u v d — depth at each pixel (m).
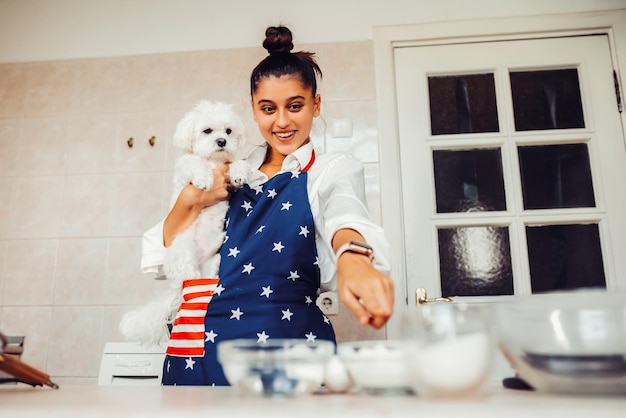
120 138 2.31
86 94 2.38
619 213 2.05
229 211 1.32
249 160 1.41
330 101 2.21
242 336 1.12
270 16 2.35
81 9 2.48
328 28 2.30
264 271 1.16
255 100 1.32
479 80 2.23
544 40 2.22
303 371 0.54
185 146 1.67
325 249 1.22
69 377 2.09
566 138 2.13
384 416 0.38
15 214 2.28
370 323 0.63
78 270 2.19
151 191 2.23
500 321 0.54
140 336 1.44
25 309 2.17
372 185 2.13
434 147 2.18
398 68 2.25
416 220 2.11
